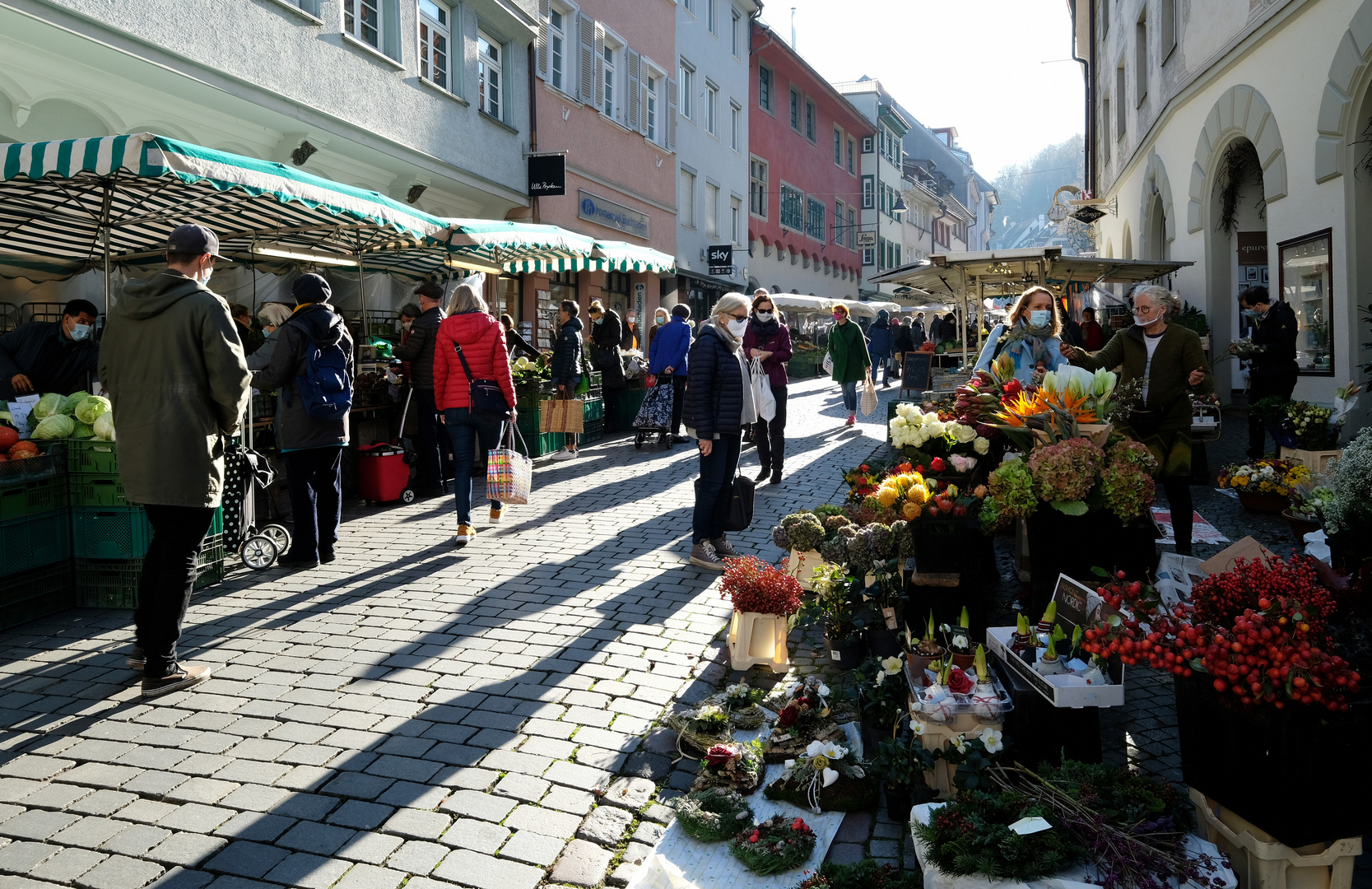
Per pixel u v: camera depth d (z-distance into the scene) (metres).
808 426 14.62
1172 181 15.96
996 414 4.55
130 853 2.97
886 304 34.94
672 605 5.54
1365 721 2.50
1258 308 8.85
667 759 3.62
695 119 26.27
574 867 2.92
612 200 20.78
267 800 3.29
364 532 7.55
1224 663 2.58
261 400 7.49
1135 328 6.05
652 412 12.46
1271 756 2.53
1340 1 9.43
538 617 5.31
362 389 9.03
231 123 10.43
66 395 7.02
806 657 4.70
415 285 13.22
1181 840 2.68
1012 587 5.58
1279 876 2.60
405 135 13.20
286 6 10.63
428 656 4.70
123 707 4.08
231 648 4.81
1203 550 6.33
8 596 5.11
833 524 5.23
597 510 8.37
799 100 37.34
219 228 8.41
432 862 2.93
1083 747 3.14
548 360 12.12
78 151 5.20
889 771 3.17
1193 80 14.17
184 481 4.15
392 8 12.98
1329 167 9.63
